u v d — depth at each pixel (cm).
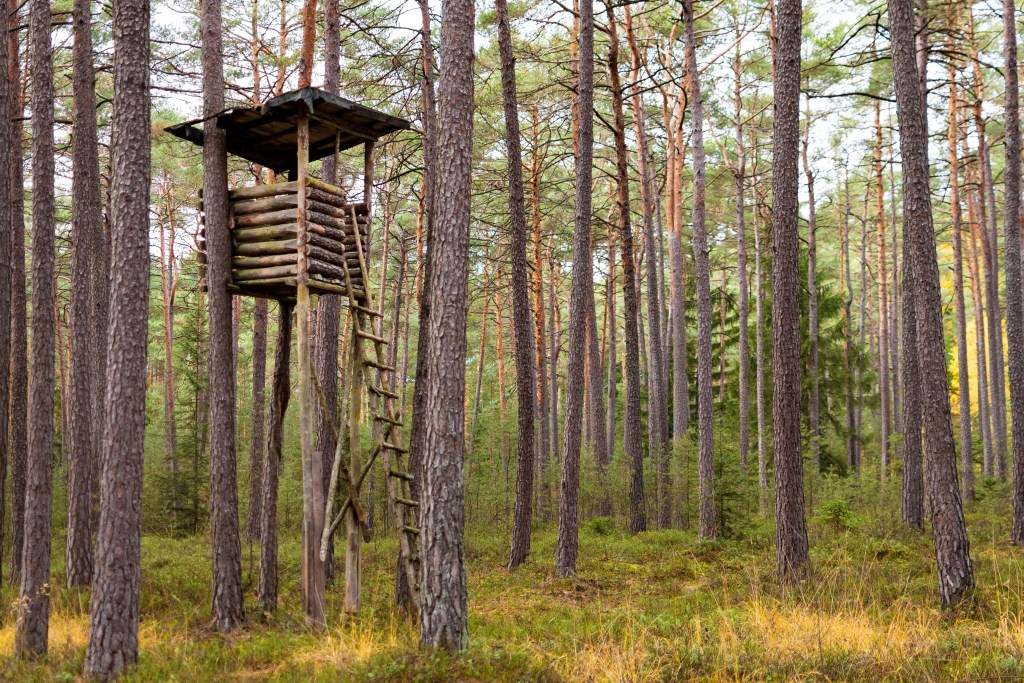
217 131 1180
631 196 3656
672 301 2548
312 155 1302
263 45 2359
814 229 3347
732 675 770
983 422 3281
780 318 1295
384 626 1048
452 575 860
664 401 2612
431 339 896
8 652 984
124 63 907
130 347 884
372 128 1199
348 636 935
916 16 2002
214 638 1049
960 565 1052
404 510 1156
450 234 902
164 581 1478
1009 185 1755
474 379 5184
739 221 2908
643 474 2339
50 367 1208
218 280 1160
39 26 1405
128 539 870
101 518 870
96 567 866
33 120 1356
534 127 2633
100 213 1781
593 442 3153
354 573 1117
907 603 1052
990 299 2820
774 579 1274
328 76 1578
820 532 1753
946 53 1941
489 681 763
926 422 1099
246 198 1174
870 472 2572
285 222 1137
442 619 854
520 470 1684
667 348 3562
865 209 4162
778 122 1319
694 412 3822
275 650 939
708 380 2008
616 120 2023
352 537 1126
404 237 3341
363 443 2325
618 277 3838
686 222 3759
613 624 1009
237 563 1142
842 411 3872
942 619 982
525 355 1692
